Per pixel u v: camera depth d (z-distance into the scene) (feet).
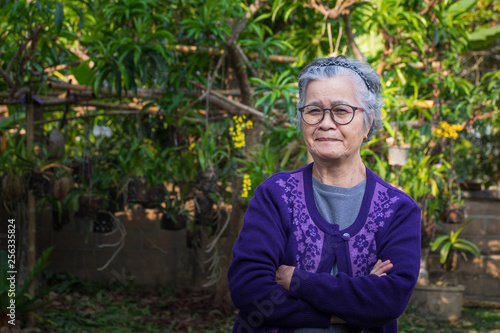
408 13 11.51
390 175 12.59
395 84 13.52
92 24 12.82
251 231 3.61
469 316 16.07
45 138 13.03
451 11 12.67
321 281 3.35
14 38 11.89
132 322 14.35
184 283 19.42
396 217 3.60
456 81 13.60
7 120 13.89
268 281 3.42
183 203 13.39
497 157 21.18
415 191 12.77
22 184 11.52
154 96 12.65
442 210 14.71
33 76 12.99
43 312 14.49
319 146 3.61
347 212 3.66
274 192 3.70
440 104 14.28
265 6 13.14
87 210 12.66
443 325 14.79
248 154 12.21
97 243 19.30
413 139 13.75
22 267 12.25
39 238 18.90
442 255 15.26
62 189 11.34
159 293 18.53
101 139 13.96
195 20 11.81
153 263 19.47
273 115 12.63
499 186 21.45
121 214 19.43
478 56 20.22
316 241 3.58
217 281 16.03
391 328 3.70
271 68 14.79
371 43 15.88
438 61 13.92
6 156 11.54
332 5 11.60
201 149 11.96
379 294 3.31
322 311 3.35
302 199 3.70
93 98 12.67
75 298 16.52
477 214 18.20
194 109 13.35
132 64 10.95
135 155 12.97
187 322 14.38
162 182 13.37
